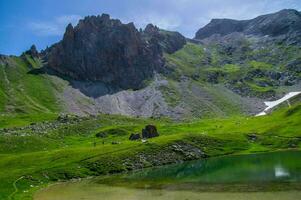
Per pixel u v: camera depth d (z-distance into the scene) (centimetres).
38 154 14538
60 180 11538
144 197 8044
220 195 7688
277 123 19562
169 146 15612
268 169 10606
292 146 15912
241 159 13712
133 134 19438
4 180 10731
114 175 12250
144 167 13712
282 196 7112
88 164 13012
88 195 8700
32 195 9038
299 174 9350
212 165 12756
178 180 10131
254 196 7319
